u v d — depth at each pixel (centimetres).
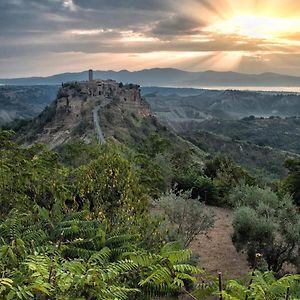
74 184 1073
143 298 508
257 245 1261
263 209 1375
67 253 616
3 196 1001
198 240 1596
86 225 753
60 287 345
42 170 1145
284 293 399
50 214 839
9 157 1208
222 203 2342
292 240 1218
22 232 700
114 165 967
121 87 13700
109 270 389
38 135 10462
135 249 665
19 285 348
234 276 1256
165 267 430
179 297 808
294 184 2191
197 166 3100
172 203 1288
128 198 912
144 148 3409
